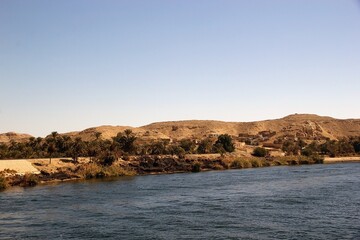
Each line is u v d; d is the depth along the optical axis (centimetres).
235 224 3694
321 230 3400
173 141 19362
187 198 5419
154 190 6412
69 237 3356
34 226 3769
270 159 13762
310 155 14900
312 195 5381
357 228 3441
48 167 9125
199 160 12012
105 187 6994
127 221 3934
